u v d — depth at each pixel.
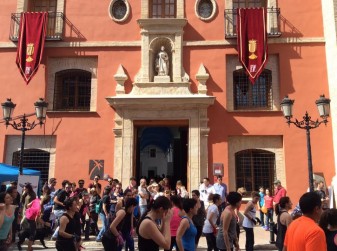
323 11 18.05
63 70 18.59
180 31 18.11
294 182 16.70
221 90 17.73
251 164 17.52
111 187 13.32
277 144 17.45
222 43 18.09
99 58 18.42
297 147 17.02
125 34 18.55
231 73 18.17
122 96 17.36
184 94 17.52
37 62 18.00
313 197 4.23
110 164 17.34
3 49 18.62
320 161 16.77
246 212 9.30
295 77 17.62
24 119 14.01
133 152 17.38
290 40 17.89
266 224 15.43
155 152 35.66
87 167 17.39
